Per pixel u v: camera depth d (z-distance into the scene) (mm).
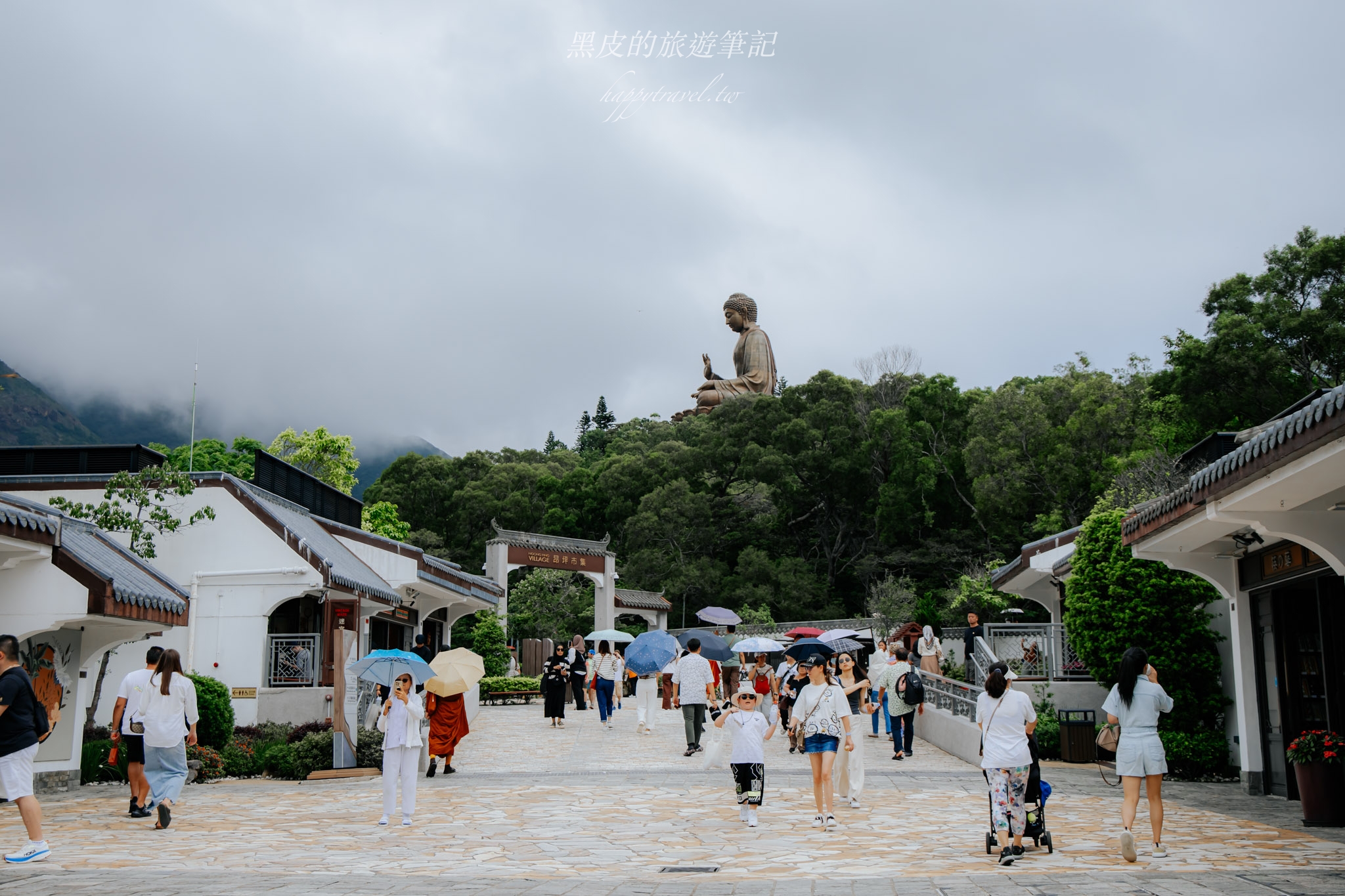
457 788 14773
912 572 56062
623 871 8547
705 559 57281
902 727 18938
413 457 71125
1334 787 10938
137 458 22844
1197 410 35344
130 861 8945
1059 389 48219
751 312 92250
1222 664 16781
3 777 8758
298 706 20094
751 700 11414
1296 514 10805
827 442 61125
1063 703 19547
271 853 9477
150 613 14656
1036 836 9414
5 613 13352
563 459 85500
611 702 24844
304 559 20703
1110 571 17078
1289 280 35062
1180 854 9148
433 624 32625
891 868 8594
